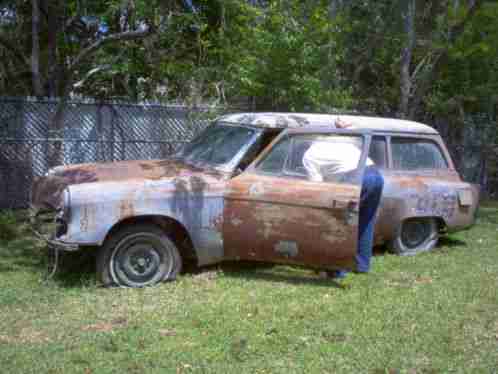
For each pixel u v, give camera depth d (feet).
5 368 12.66
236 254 19.27
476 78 41.63
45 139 31.68
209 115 33.06
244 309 16.66
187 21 32.45
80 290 17.90
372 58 42.88
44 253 21.76
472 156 44.86
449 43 34.37
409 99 40.75
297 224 18.62
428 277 20.81
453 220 24.49
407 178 23.47
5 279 18.70
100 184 17.65
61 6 33.37
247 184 18.79
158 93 40.42
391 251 23.98
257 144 19.90
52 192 18.71
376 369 13.21
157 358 13.34
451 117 44.06
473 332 15.62
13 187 31.19
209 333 14.90
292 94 31.96
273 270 20.79
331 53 34.50
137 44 35.78
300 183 18.78
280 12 32.14
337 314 16.57
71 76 28.86
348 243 18.49
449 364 13.61
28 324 15.28
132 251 18.37
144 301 17.15
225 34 35.24
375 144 23.30
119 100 34.04
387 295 18.47
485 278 20.74
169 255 18.80
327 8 35.68
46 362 12.99
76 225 17.15
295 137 19.53
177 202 18.25
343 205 18.31
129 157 34.37
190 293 17.95
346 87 41.55
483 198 44.21
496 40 33.83
